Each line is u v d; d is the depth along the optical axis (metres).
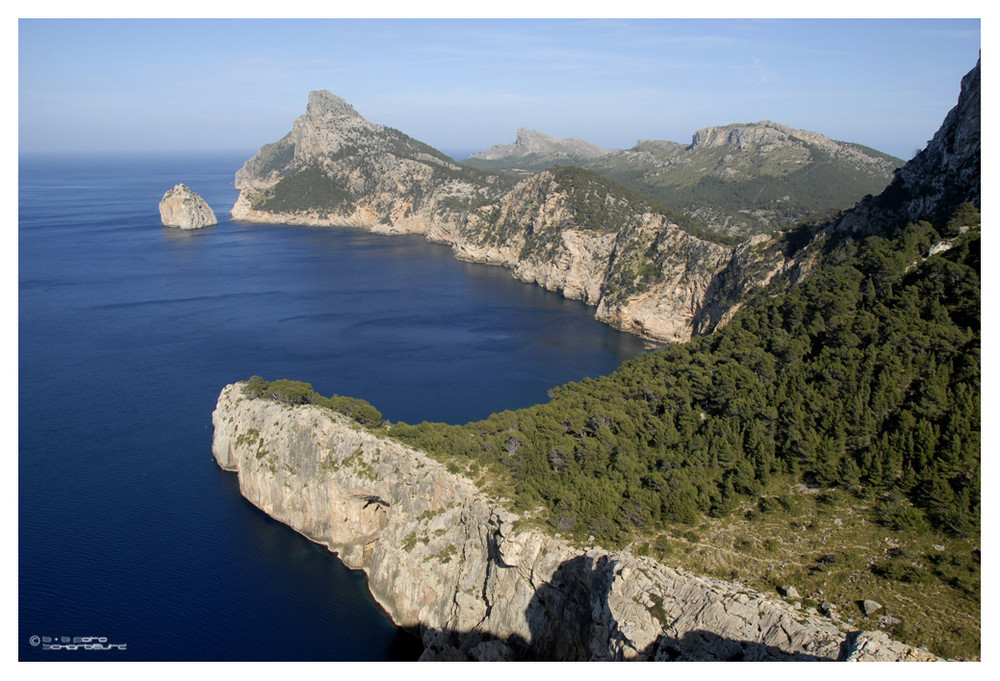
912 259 74.88
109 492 81.31
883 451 51.91
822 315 73.50
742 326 83.44
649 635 41.91
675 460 60.06
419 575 60.56
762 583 44.88
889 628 39.09
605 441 64.56
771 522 50.50
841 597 42.38
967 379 53.50
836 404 57.81
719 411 66.69
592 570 48.88
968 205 76.81
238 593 64.44
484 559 58.03
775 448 57.97
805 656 37.62
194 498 80.19
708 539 50.00
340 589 65.62
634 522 53.16
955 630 38.22
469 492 61.12
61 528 73.94
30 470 86.31
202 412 105.31
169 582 65.81
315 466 73.50
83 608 62.09
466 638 55.38
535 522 54.97
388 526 66.69
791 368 66.25
